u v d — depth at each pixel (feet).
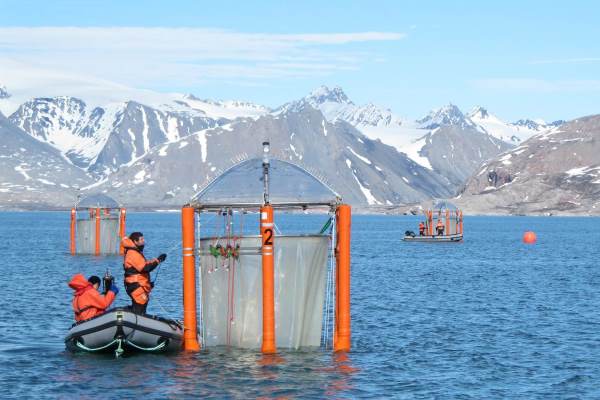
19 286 158.92
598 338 103.55
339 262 87.35
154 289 157.48
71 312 121.90
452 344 98.53
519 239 480.23
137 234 87.15
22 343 94.99
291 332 87.71
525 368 85.40
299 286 87.20
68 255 261.85
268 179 85.15
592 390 76.59
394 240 447.42
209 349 87.71
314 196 86.74
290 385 75.97
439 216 462.19
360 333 106.52
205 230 369.50
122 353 85.97
